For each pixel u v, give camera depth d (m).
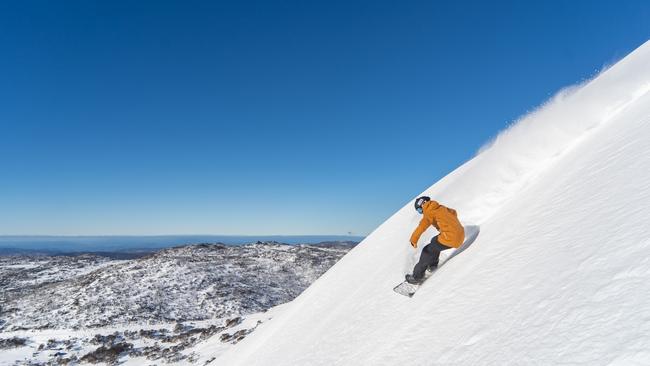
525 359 1.81
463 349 2.40
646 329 1.43
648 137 3.53
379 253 10.12
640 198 2.48
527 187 5.26
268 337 10.85
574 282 2.10
